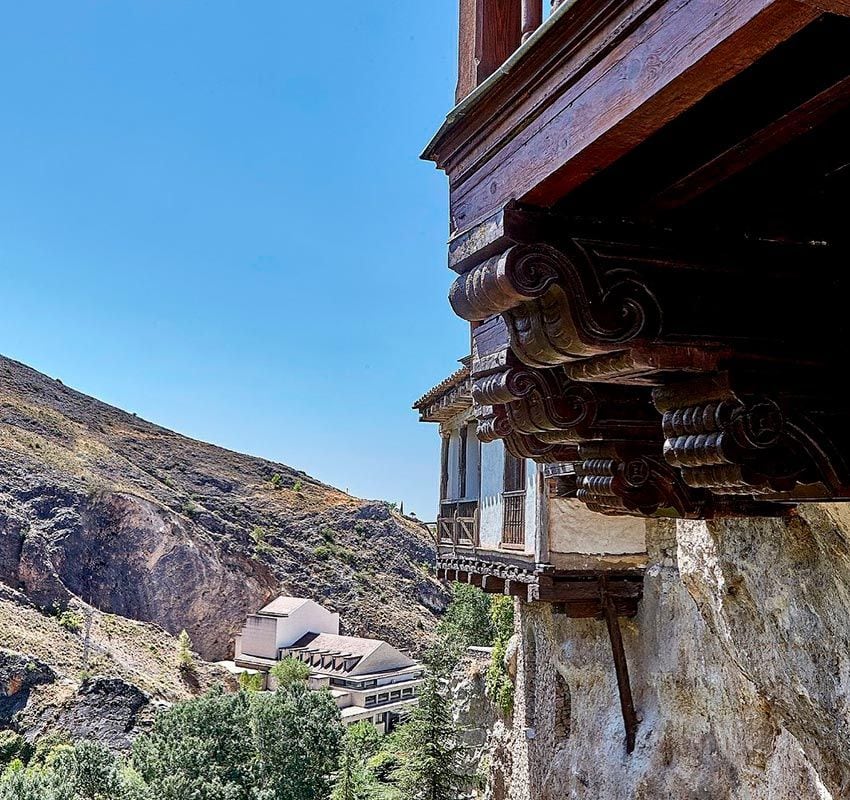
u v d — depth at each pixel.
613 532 10.98
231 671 63.69
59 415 92.81
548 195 2.87
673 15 2.16
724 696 7.32
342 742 34.41
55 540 67.19
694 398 3.21
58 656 54.38
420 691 19.72
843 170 2.98
